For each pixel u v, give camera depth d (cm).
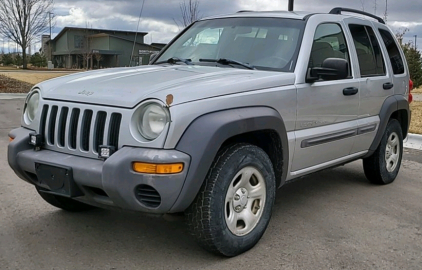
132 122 335
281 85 411
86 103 360
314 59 457
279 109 404
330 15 510
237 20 507
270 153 418
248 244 385
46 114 387
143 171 322
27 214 471
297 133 430
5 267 355
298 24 469
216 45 489
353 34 533
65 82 405
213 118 342
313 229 448
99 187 335
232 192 368
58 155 368
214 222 351
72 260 370
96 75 419
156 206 332
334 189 591
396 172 625
